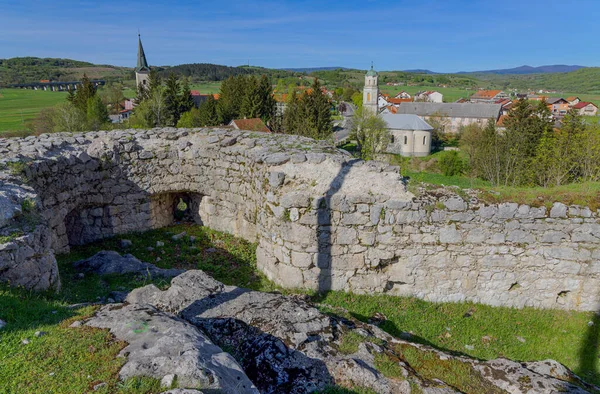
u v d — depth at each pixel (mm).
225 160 10156
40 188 7957
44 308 4688
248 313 5273
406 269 7613
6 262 5148
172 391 2945
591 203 7320
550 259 7477
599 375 6324
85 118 51781
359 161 7961
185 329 4078
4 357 3578
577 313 7605
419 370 4941
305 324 5113
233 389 3258
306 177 7770
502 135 39938
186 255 9242
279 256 7812
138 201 10406
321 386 4262
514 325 7305
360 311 7215
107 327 4125
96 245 9602
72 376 3340
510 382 4891
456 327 7160
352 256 7543
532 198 7512
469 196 7582
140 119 53562
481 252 7496
